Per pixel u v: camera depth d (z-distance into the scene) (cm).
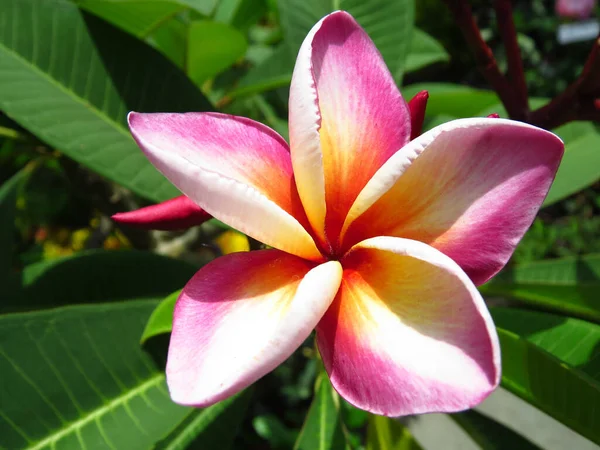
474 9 67
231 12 28
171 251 26
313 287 10
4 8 17
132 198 23
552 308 17
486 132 11
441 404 9
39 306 19
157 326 15
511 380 14
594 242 51
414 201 11
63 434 14
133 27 20
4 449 13
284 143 12
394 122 12
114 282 20
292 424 42
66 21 18
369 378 10
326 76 12
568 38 58
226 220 11
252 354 9
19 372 14
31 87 17
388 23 21
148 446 15
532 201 11
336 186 12
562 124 15
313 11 21
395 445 17
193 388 9
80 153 17
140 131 11
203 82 24
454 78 64
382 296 11
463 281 9
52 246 37
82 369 15
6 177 31
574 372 13
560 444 38
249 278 11
